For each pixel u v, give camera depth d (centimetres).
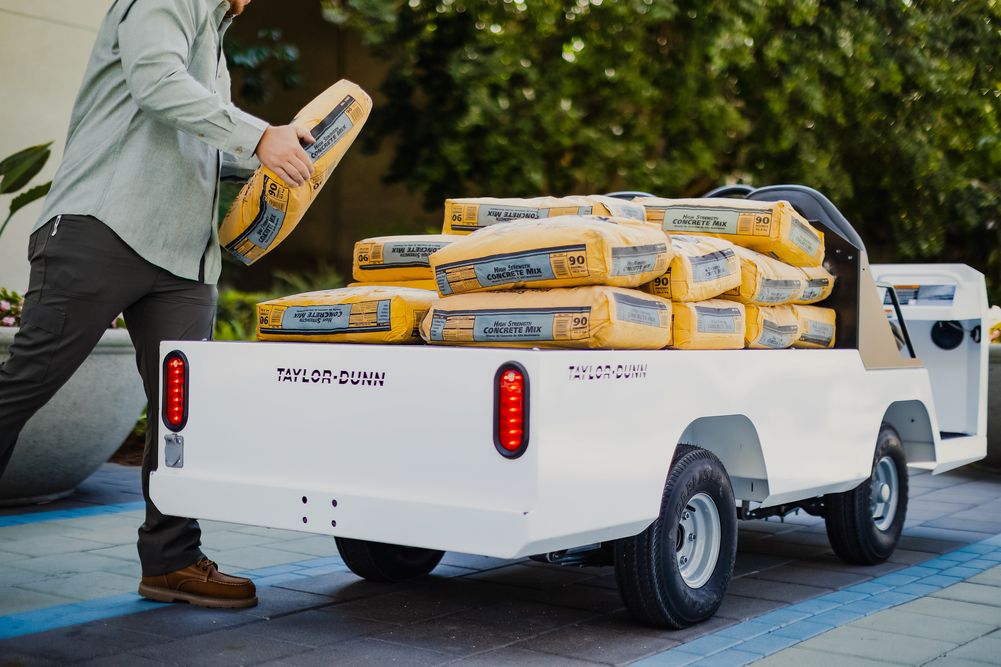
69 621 360
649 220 422
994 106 1425
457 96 1427
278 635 349
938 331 620
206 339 383
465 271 328
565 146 1378
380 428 306
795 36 1321
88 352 354
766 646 343
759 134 1402
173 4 342
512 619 376
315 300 357
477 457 287
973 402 606
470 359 289
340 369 316
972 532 587
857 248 462
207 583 381
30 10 788
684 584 359
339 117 366
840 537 482
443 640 346
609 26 1340
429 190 1534
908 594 429
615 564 352
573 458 288
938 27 1376
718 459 377
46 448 575
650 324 325
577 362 289
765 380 380
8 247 764
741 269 381
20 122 783
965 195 1455
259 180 368
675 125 1395
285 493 322
